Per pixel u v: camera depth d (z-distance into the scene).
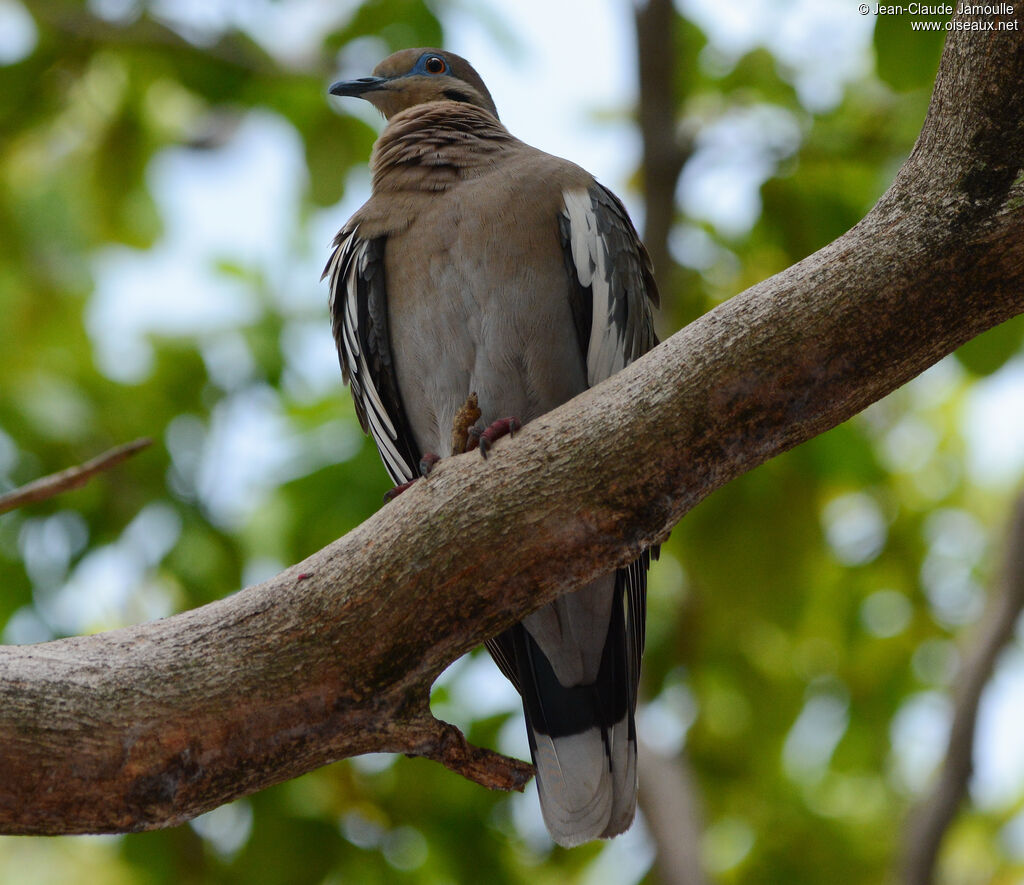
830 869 11.33
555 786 7.11
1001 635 10.64
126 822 5.09
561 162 7.94
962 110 4.90
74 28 12.19
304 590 5.30
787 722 11.62
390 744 5.52
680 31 12.30
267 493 11.08
